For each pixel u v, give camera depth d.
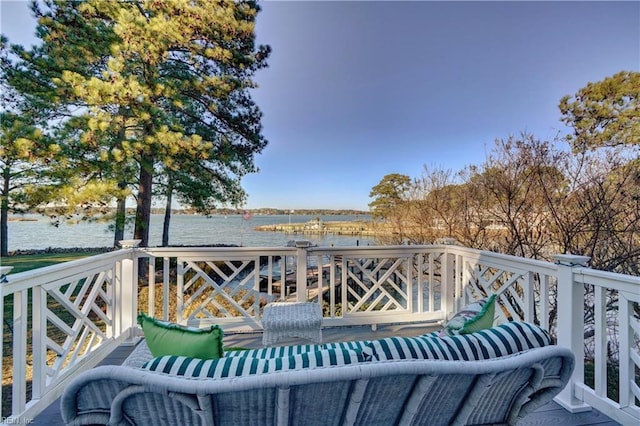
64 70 4.96
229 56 6.26
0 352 1.50
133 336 2.86
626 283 1.58
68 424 0.84
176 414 0.88
